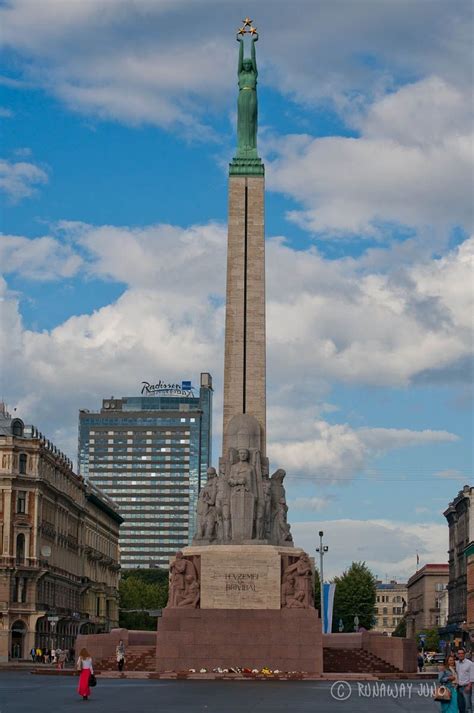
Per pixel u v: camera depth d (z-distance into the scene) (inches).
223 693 2174.0
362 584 6658.5
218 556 3068.4
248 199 3604.8
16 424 5772.6
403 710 1788.9
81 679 2005.4
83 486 7003.0
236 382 3467.0
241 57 3747.5
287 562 3095.5
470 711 1599.4
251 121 3686.0
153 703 1882.4
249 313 3521.2
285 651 2913.4
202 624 2938.0
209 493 3255.4
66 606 6437.0
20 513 5531.5
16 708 1769.2
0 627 5383.9
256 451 3277.6
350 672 3041.3
